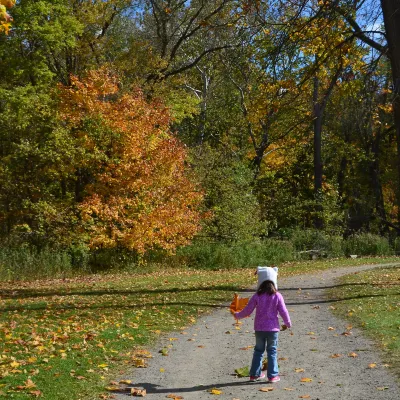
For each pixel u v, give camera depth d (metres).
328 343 9.82
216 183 33.25
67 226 27.28
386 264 29.91
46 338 10.19
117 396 6.83
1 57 31.16
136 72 35.09
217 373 8.01
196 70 49.16
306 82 16.97
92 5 34.09
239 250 31.42
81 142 26.20
